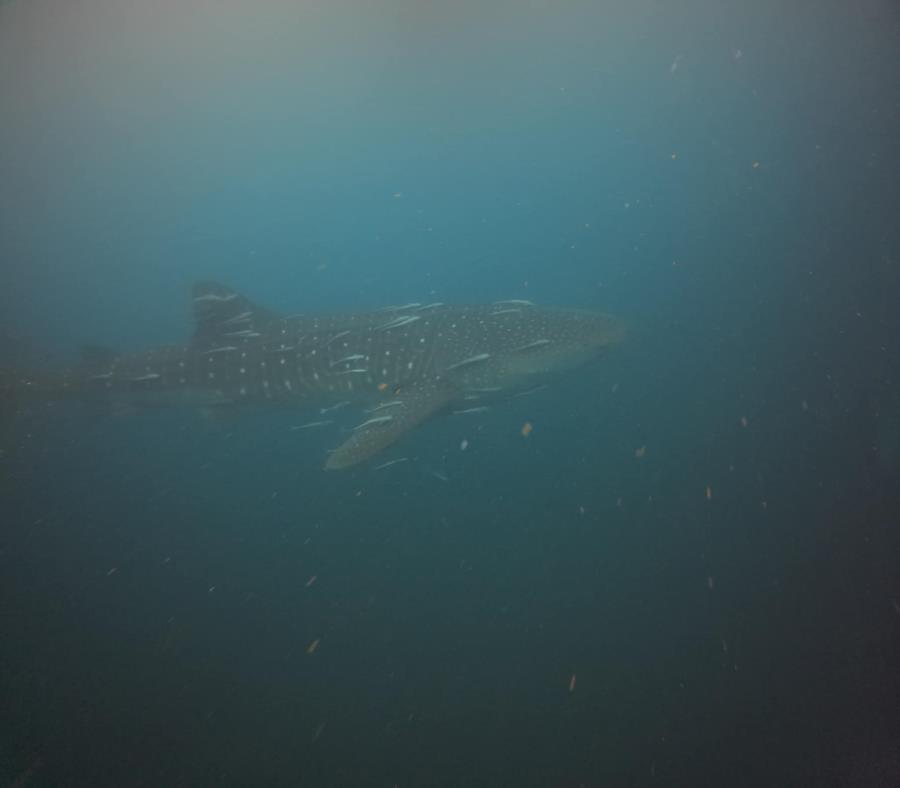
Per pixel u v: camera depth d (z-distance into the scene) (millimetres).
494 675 5574
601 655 5621
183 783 4973
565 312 5828
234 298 5922
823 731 4953
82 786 4961
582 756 5020
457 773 4984
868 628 5422
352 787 4934
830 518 6254
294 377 5816
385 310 6004
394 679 5621
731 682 5316
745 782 4773
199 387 5910
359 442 4988
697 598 5914
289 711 5441
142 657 5945
